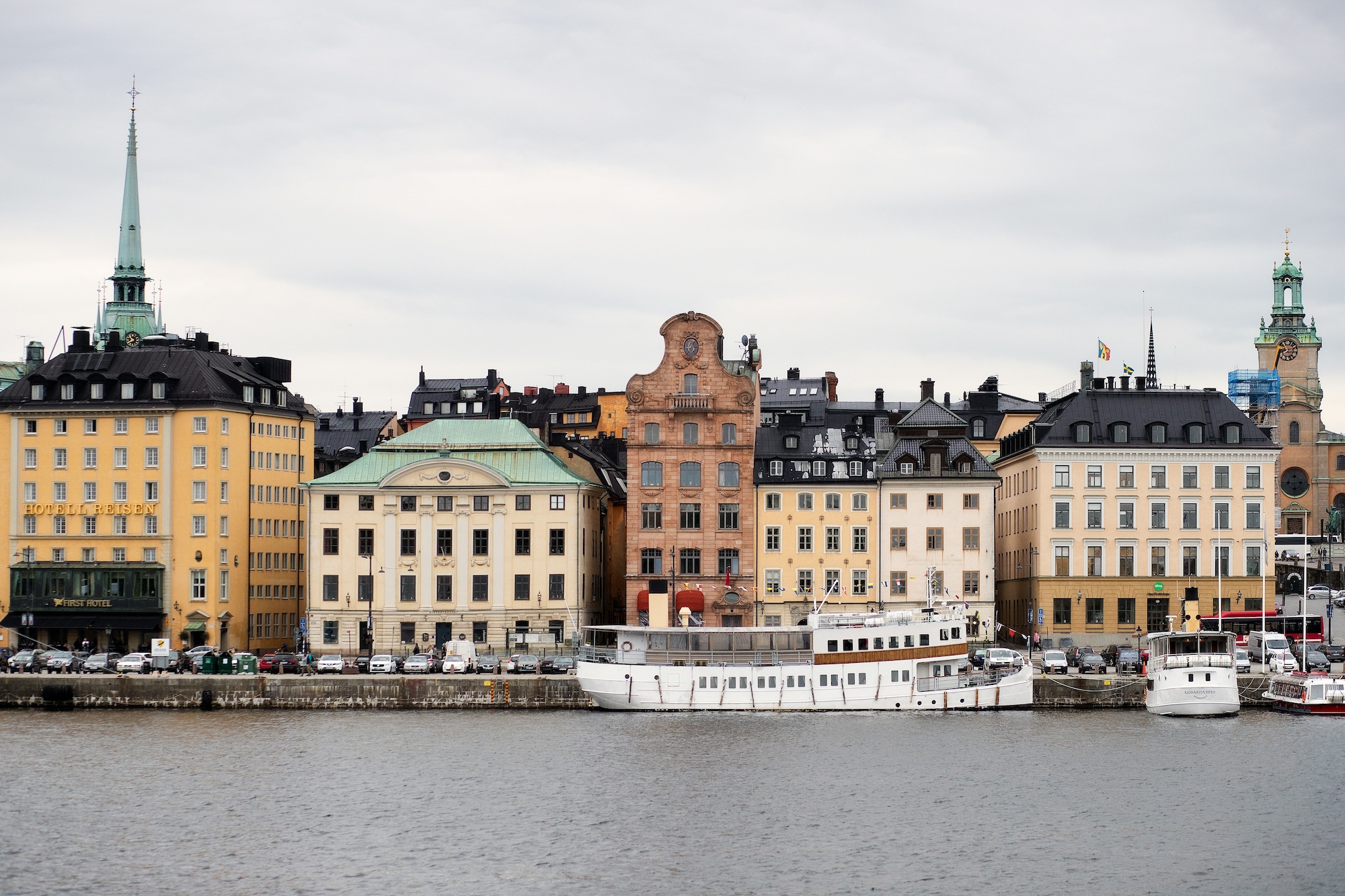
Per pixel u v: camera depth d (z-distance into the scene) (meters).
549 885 89.50
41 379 182.88
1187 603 149.88
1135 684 144.12
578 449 196.50
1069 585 174.50
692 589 173.38
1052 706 144.00
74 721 140.25
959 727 134.38
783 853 95.31
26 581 180.50
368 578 174.88
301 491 191.12
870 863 93.31
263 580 184.50
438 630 174.25
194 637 178.50
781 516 175.50
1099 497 175.25
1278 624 169.62
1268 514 175.00
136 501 179.88
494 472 174.25
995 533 187.88
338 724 137.75
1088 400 177.75
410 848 96.50
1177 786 111.31
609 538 193.62
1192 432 175.62
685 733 131.88
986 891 88.50
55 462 181.88
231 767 118.62
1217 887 89.31
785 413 194.88
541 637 172.88
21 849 96.50
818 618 143.75
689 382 174.75
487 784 112.44
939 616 146.88
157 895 88.06
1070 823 101.50
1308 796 108.19
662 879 90.44
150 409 179.38
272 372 193.25
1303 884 89.69
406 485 175.00
